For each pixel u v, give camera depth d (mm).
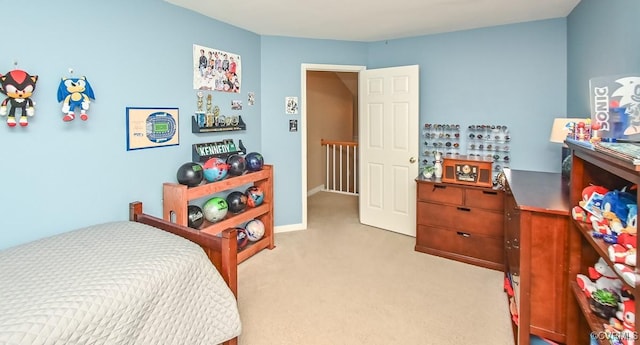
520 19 3455
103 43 2389
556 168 3516
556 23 3416
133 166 2645
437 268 3254
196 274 1805
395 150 4195
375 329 2301
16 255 1758
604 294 1512
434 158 4102
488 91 3773
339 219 4836
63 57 2170
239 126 3648
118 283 1510
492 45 3711
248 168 3535
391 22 3520
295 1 2877
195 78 3146
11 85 1905
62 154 2199
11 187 1981
